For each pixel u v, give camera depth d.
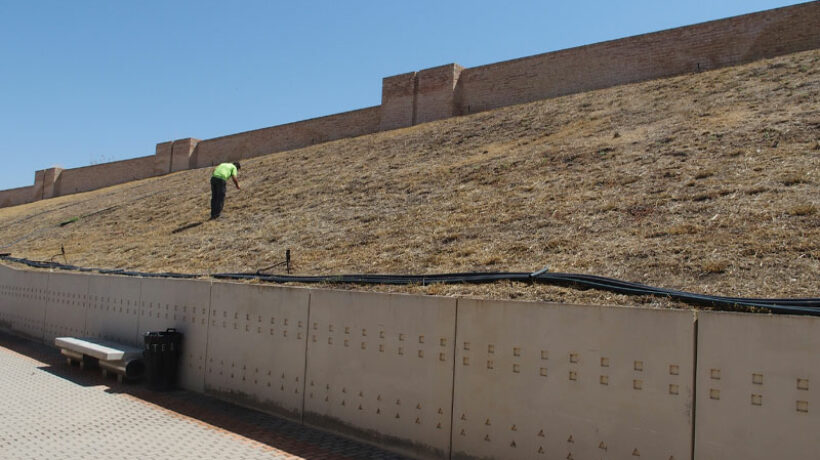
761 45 17.39
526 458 5.20
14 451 6.09
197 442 6.49
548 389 5.15
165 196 24.02
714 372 4.35
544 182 11.52
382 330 6.52
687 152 10.84
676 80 17.69
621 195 9.54
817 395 3.93
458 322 5.85
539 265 7.43
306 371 7.34
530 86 22.38
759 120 11.51
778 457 4.04
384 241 10.45
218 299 8.91
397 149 20.05
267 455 6.05
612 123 15.00
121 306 11.16
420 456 5.97
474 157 15.77
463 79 24.50
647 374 4.64
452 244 9.30
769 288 5.48
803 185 7.96
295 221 13.88
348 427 6.73
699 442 4.36
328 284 8.50
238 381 8.34
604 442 4.78
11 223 29.88
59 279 13.33
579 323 5.04
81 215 24.73
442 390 5.88
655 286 6.10
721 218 7.57
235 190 20.31
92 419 7.39
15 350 12.64
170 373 9.40
